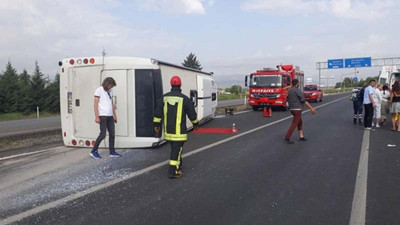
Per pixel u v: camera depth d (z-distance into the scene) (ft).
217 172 21.35
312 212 14.80
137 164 23.75
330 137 34.88
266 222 13.80
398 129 39.34
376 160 24.38
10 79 139.13
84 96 29.58
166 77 33.40
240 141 32.73
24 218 14.48
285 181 19.33
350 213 14.65
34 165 24.06
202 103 45.24
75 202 16.33
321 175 20.51
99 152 28.30
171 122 20.04
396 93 38.91
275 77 71.26
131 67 28.78
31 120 81.25
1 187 18.90
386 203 15.79
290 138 34.45
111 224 13.75
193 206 15.61
